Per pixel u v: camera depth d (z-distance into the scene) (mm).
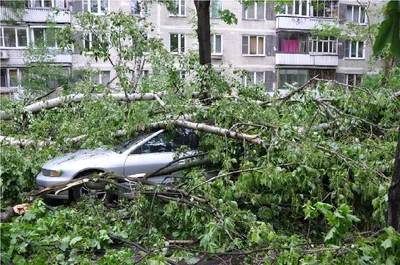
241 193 4105
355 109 5762
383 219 3316
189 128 5816
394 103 5820
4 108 7688
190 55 8148
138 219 4270
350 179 4152
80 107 7078
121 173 6129
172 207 4047
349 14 24359
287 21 23422
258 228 3289
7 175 5387
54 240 3537
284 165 4230
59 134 6906
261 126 5117
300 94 6293
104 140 6531
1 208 5074
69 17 20250
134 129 6215
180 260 3549
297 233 4031
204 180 4344
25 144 6820
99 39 7094
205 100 7078
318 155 4121
